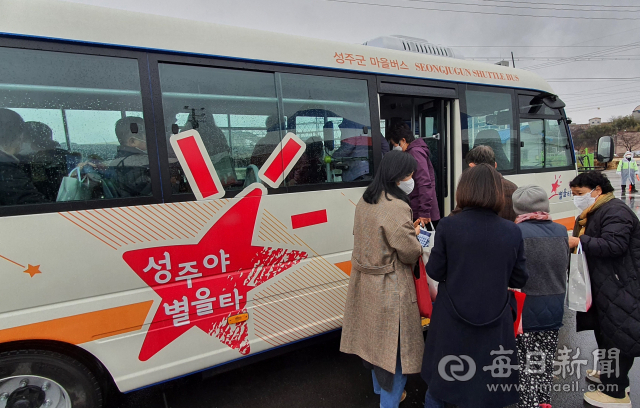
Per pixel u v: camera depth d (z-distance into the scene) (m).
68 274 1.88
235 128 2.34
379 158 2.94
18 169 1.81
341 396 2.68
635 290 2.20
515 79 3.93
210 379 2.92
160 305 2.11
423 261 2.18
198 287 2.21
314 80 2.64
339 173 2.76
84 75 1.94
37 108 1.85
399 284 2.02
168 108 2.13
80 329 1.93
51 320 1.86
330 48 2.74
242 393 2.73
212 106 2.26
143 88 2.06
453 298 1.78
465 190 1.78
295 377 2.92
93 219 1.93
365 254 2.07
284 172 2.51
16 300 1.79
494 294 1.72
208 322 2.26
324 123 2.69
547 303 2.05
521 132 4.01
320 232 2.65
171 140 2.13
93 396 2.08
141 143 2.06
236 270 2.33
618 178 18.75
